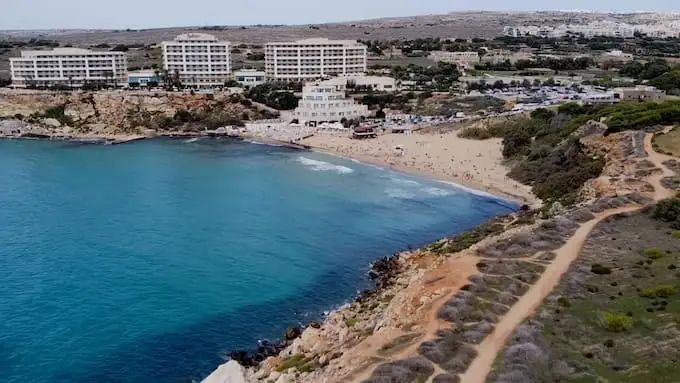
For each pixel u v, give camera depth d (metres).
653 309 56.28
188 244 102.12
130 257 96.00
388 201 128.62
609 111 150.25
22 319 74.75
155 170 161.25
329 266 92.12
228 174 155.75
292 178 150.75
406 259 90.75
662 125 130.50
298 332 70.25
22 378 62.44
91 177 152.38
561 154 138.12
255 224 112.94
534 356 48.09
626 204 89.50
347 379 47.78
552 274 66.44
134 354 67.00
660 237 76.19
